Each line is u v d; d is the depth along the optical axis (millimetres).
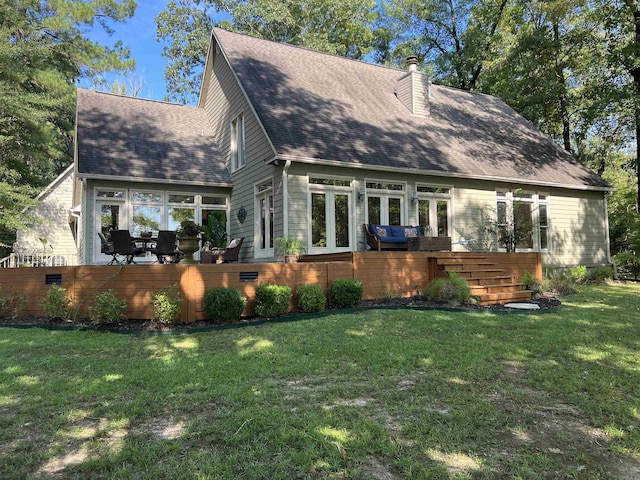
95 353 5504
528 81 19891
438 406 3678
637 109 15430
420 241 10469
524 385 4246
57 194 20406
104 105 15711
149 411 3604
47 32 23031
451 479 2578
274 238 11227
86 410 3656
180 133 15852
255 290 7746
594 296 10586
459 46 27000
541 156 16312
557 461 2822
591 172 16859
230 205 14352
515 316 7676
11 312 8000
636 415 3539
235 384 4234
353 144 12055
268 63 14734
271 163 10828
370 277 9305
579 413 3588
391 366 4781
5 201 14805
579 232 16031
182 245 9188
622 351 5445
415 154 12875
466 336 6152
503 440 3098
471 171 13195
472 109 17969
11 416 3547
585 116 17297
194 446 2988
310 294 7902
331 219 11508
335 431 3170
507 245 14055
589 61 19047
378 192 12305
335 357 5145
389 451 2883
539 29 18703
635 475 2676
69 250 20391
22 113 16375
